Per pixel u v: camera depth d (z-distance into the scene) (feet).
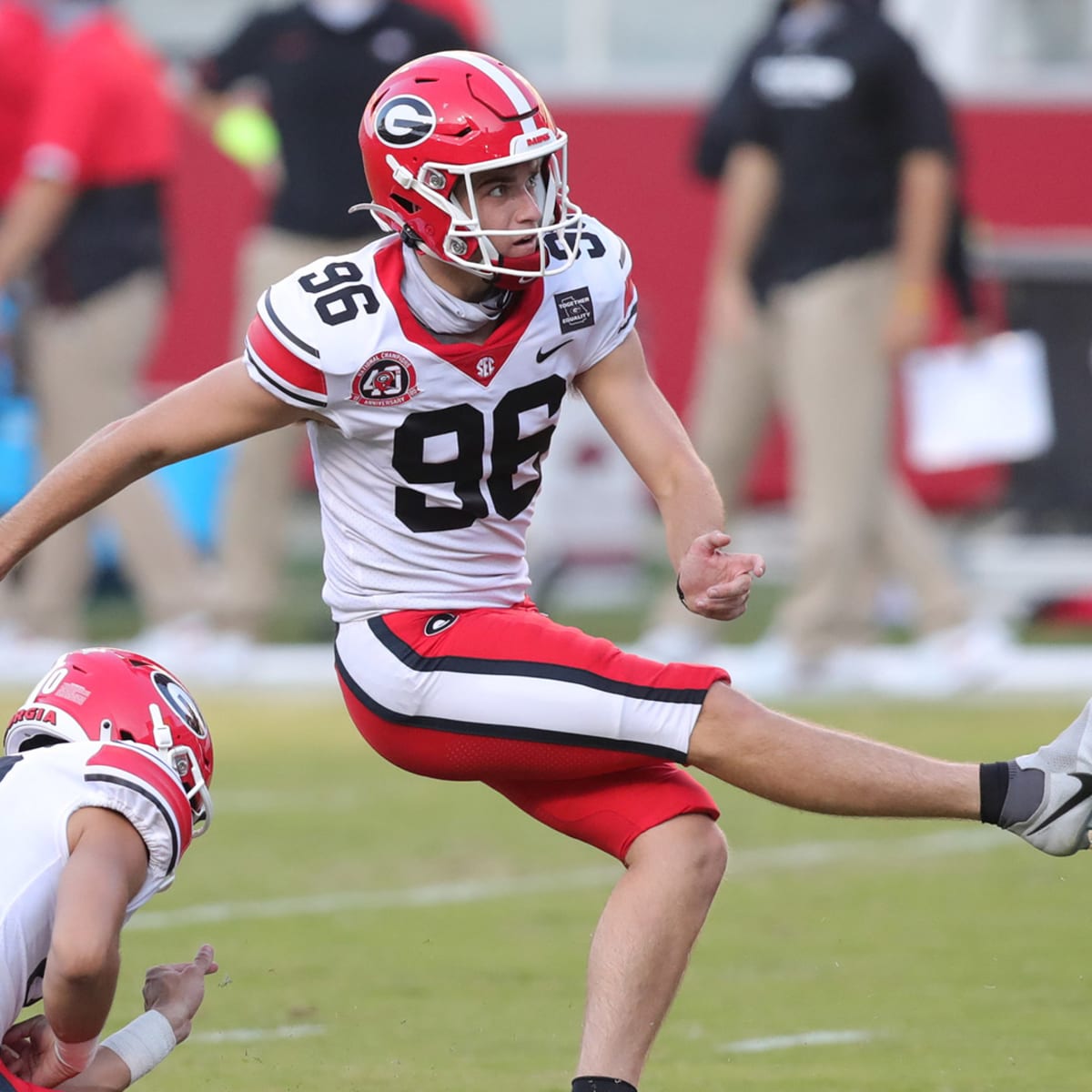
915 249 105.19
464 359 42.45
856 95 104.12
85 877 39.19
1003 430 125.49
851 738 42.96
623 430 44.98
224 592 118.83
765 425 112.16
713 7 167.22
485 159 41.19
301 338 41.96
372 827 81.00
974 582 137.28
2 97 119.03
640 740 42.39
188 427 42.91
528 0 167.63
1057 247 140.05
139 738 41.37
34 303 117.08
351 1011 54.39
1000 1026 52.60
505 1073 48.67
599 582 150.71
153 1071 48.75
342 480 44.27
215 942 62.03
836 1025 52.90
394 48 107.04
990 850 77.56
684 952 42.70
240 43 114.11
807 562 109.81
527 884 70.95
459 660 42.96
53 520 43.32
